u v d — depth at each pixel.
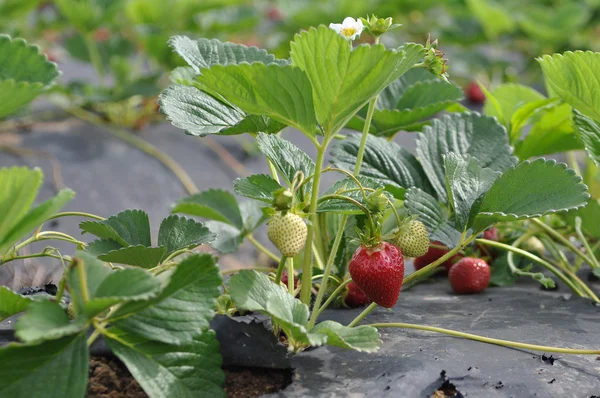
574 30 3.04
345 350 1.23
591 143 1.35
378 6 3.12
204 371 1.16
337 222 1.39
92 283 1.13
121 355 1.14
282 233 1.17
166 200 2.04
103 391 1.18
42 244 1.67
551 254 1.53
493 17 2.93
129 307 1.14
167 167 2.19
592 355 1.25
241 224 1.53
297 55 1.17
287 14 3.23
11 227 1.14
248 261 1.78
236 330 1.22
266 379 1.21
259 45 3.13
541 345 1.26
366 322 1.30
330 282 1.34
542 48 3.12
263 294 1.18
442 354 1.24
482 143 1.39
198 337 1.16
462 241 1.26
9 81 1.16
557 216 1.53
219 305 1.25
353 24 1.24
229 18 3.06
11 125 2.34
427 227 1.28
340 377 1.20
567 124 1.45
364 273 1.22
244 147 2.37
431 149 1.38
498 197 1.25
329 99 1.18
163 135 2.39
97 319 1.14
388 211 1.37
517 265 1.48
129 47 2.73
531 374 1.22
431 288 1.44
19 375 1.12
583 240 1.45
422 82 1.49
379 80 1.17
